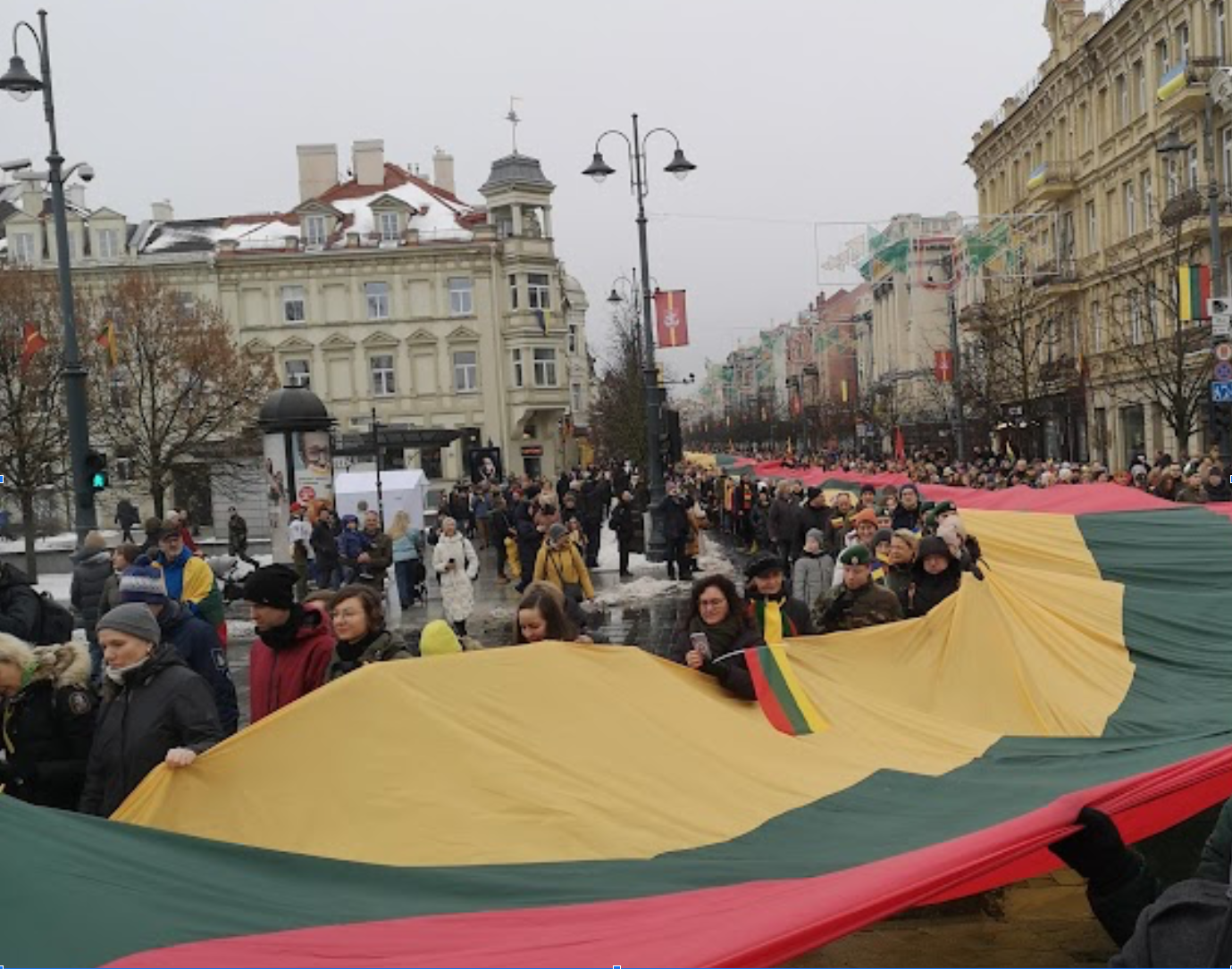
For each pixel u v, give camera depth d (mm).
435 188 71750
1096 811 3400
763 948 3014
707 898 3543
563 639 6746
